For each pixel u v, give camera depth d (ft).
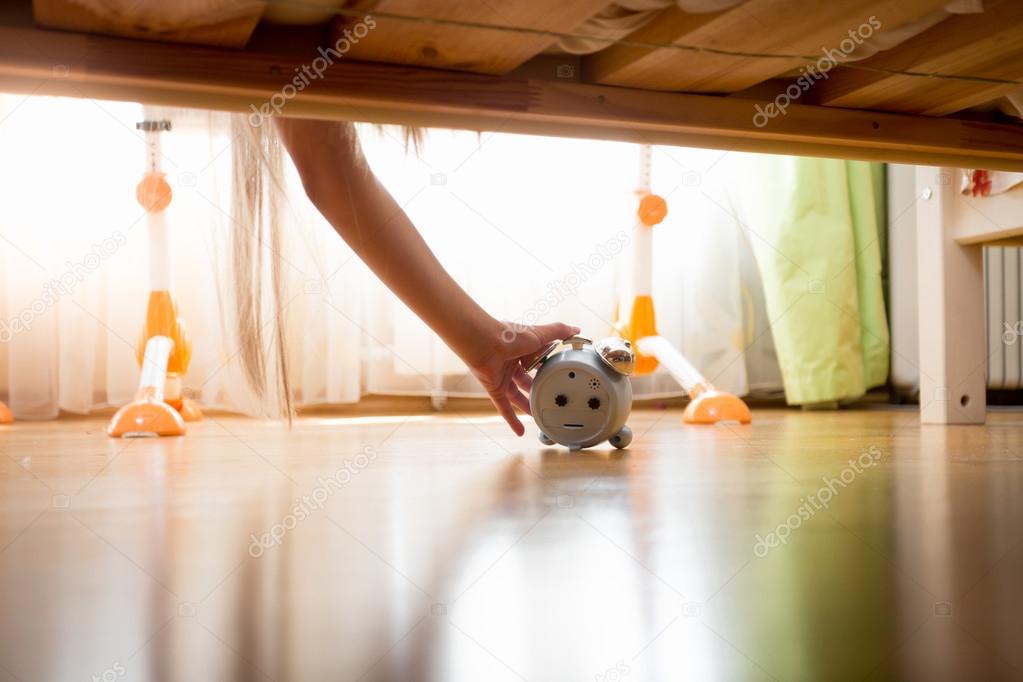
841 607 1.55
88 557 1.96
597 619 1.49
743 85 3.07
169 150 7.09
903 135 3.40
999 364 8.11
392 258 3.59
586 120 2.98
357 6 2.35
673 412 7.82
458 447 4.60
